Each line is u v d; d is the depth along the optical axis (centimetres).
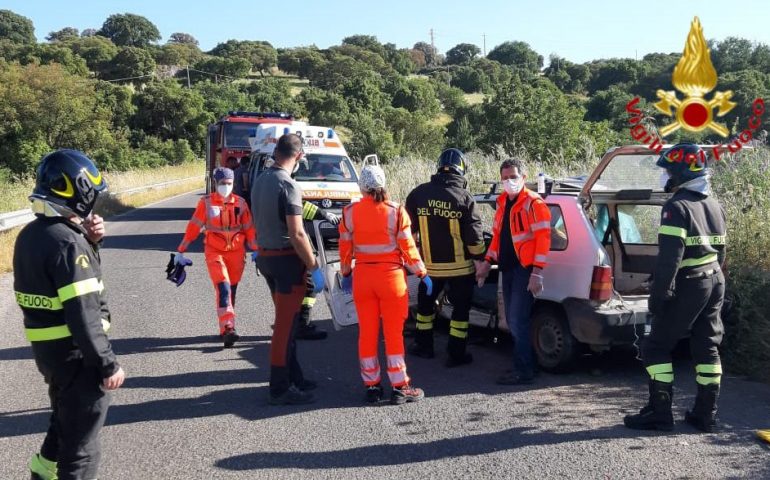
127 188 2973
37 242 329
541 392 578
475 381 611
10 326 824
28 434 504
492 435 489
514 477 423
